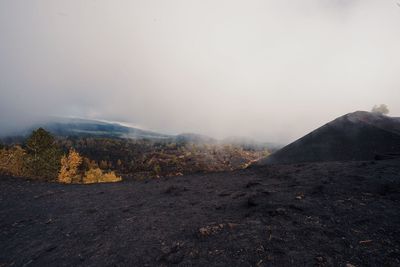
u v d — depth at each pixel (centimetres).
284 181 1235
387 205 757
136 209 988
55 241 745
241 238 600
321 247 532
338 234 591
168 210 932
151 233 715
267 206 823
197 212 870
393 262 464
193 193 1184
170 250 584
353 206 772
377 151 3116
